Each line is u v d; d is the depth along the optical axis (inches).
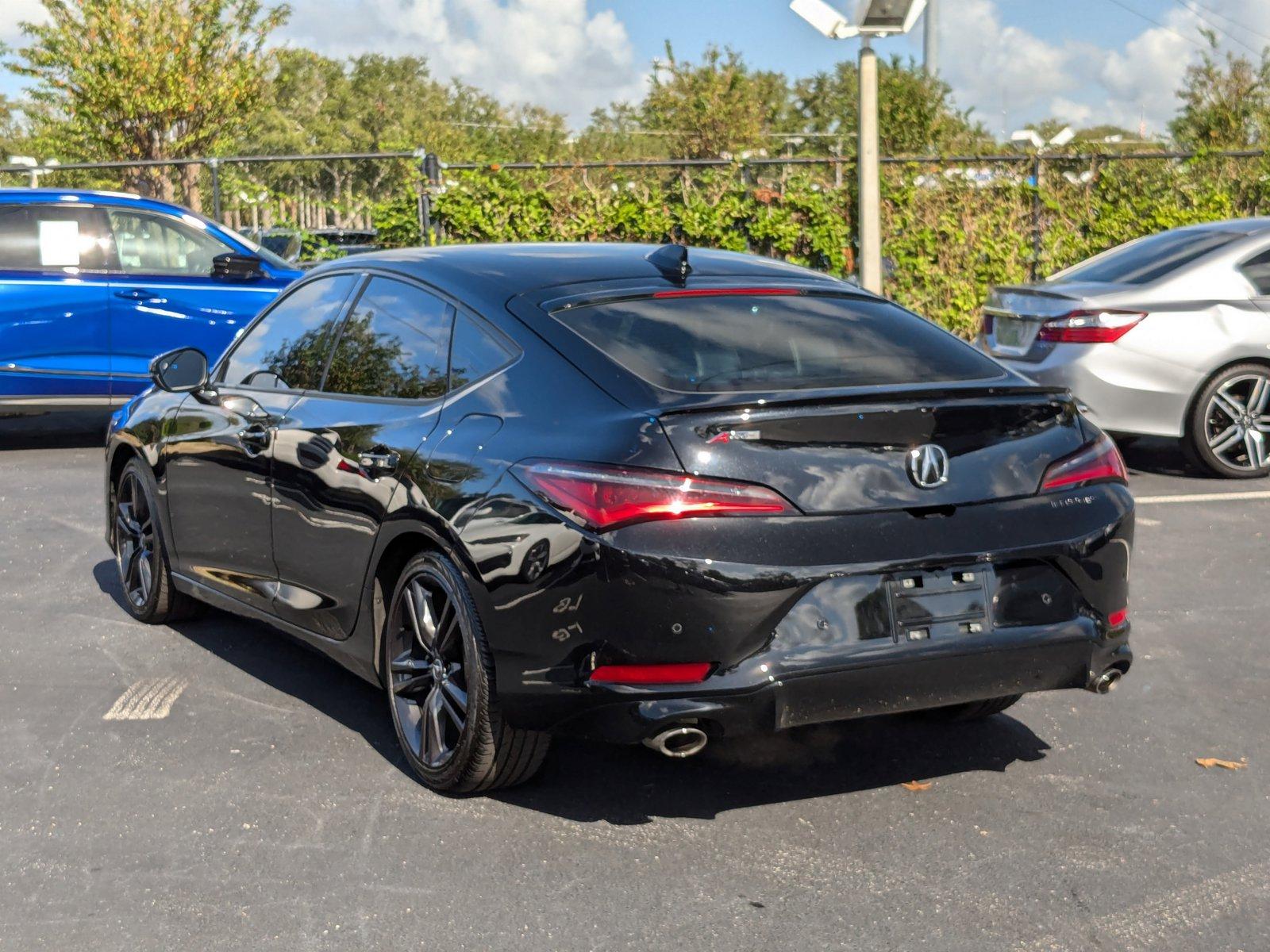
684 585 131.9
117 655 210.5
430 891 133.2
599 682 135.4
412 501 153.3
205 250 427.2
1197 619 231.0
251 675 201.0
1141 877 136.5
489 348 156.6
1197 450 356.8
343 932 124.9
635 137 1330.0
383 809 152.6
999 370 158.9
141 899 131.2
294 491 178.7
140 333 415.5
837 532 136.0
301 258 614.9
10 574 261.4
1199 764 167.2
